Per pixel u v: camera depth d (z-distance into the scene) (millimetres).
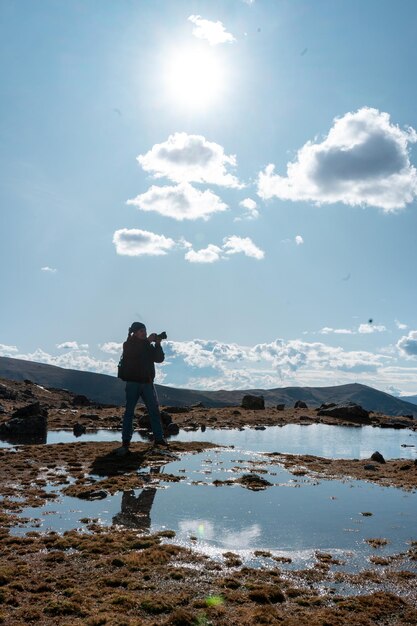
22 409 33219
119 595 7531
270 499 13742
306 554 9617
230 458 20703
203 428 33281
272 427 36594
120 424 33938
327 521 11695
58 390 63625
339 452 24016
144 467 17984
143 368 21484
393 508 12945
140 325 21734
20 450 20812
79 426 29344
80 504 12688
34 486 14469
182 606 7320
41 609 7094
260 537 10508
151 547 9672
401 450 25328
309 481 16359
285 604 7562
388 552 9797
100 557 9102
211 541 10203
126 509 12336
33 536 10141
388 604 7516
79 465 17859
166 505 12820
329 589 8133
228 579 8273
